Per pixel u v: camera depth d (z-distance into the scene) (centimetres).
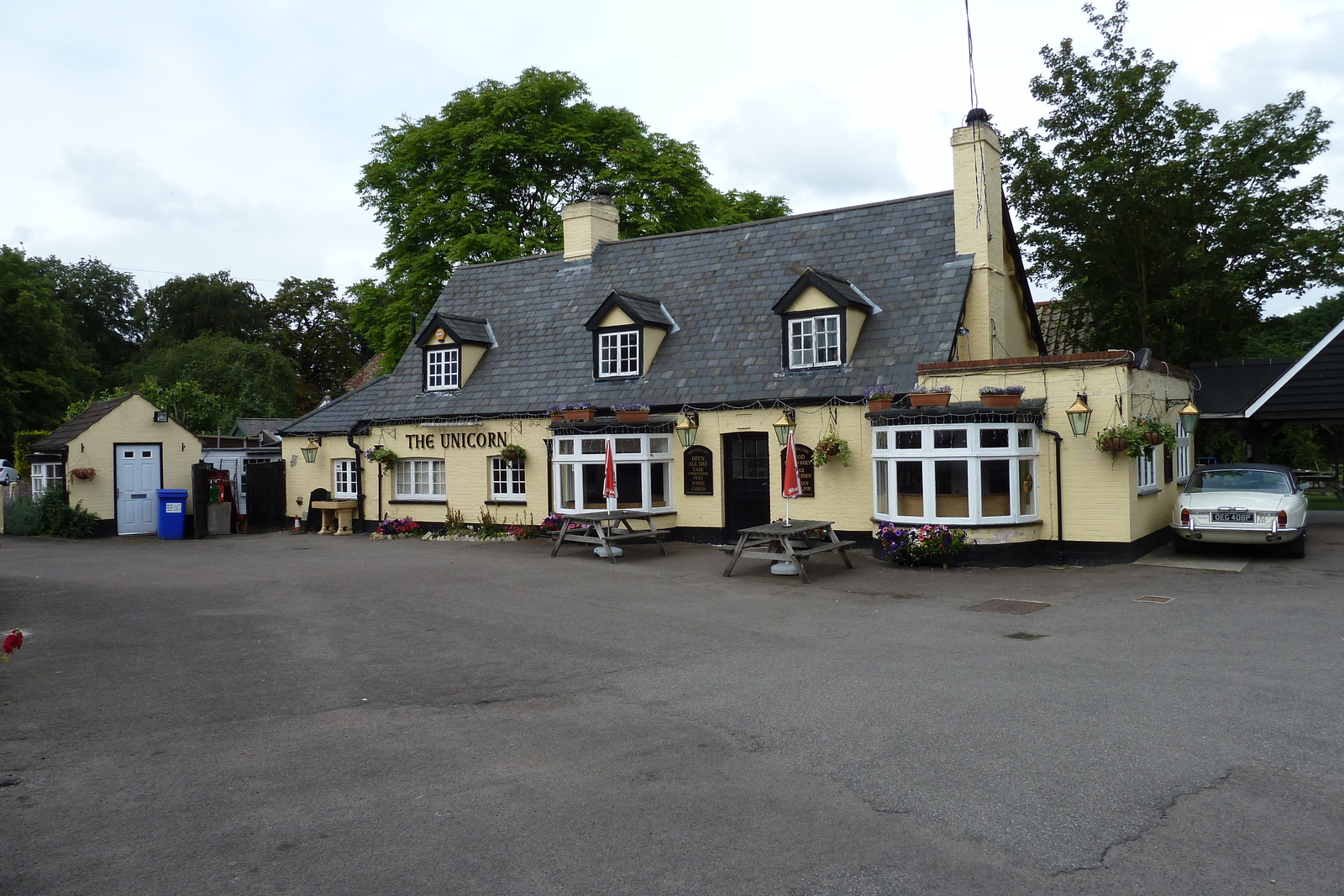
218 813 516
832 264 1917
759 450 1795
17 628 1050
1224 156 2127
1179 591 1179
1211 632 936
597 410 1936
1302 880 414
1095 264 2286
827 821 487
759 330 1881
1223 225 2114
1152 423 1424
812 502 1712
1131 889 408
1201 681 750
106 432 2242
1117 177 2147
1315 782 529
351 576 1488
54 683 817
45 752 627
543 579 1413
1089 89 2264
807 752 600
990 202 1800
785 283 1936
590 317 2078
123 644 980
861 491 1662
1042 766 562
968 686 750
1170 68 2203
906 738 621
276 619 1123
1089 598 1155
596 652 920
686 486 1862
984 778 545
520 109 2908
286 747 631
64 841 482
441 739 645
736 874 429
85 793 551
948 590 1244
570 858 450
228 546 2027
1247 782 530
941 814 494
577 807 514
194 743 644
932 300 1736
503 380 2134
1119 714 664
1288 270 2125
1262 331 2458
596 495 1841
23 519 2227
